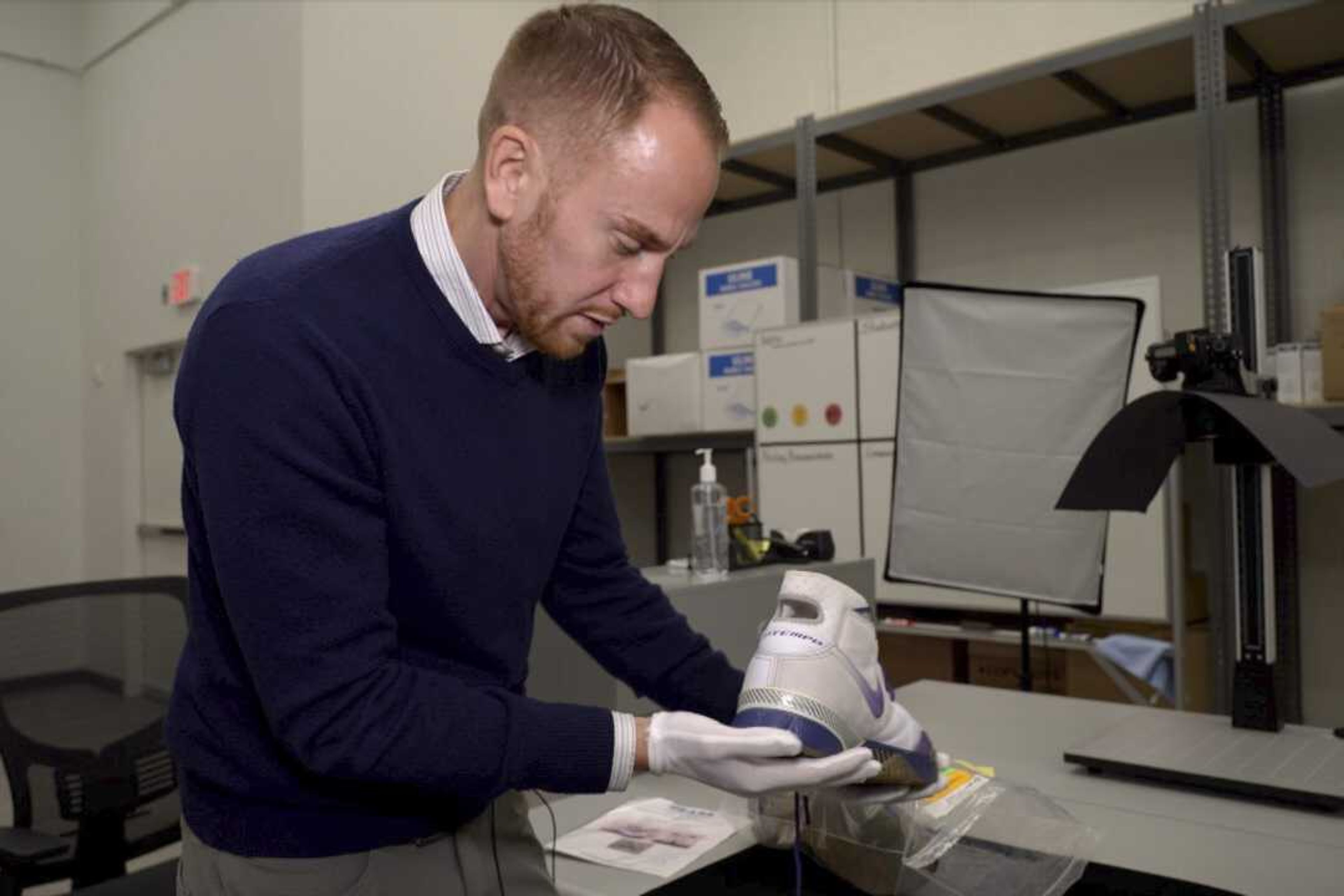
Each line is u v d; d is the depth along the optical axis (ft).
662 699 3.18
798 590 2.75
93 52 13.07
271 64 10.12
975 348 4.83
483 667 2.67
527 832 2.94
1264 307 4.23
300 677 2.06
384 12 10.44
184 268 11.40
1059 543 4.75
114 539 12.84
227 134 10.75
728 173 12.16
